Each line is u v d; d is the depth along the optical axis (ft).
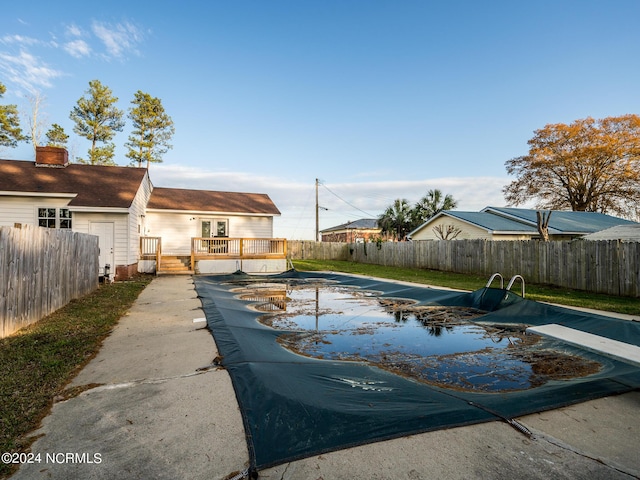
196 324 17.57
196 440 6.89
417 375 11.18
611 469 5.98
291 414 7.50
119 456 6.44
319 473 5.77
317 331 17.53
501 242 41.63
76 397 9.02
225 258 51.08
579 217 64.80
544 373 11.33
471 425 7.32
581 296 28.35
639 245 27.20
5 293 15.03
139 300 25.58
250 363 10.84
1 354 12.59
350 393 8.89
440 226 67.77
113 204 38.58
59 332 15.88
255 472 5.82
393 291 32.40
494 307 21.75
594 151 83.61
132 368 11.19
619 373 10.85
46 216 40.88
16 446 6.77
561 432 7.20
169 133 97.45
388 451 6.37
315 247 92.43
